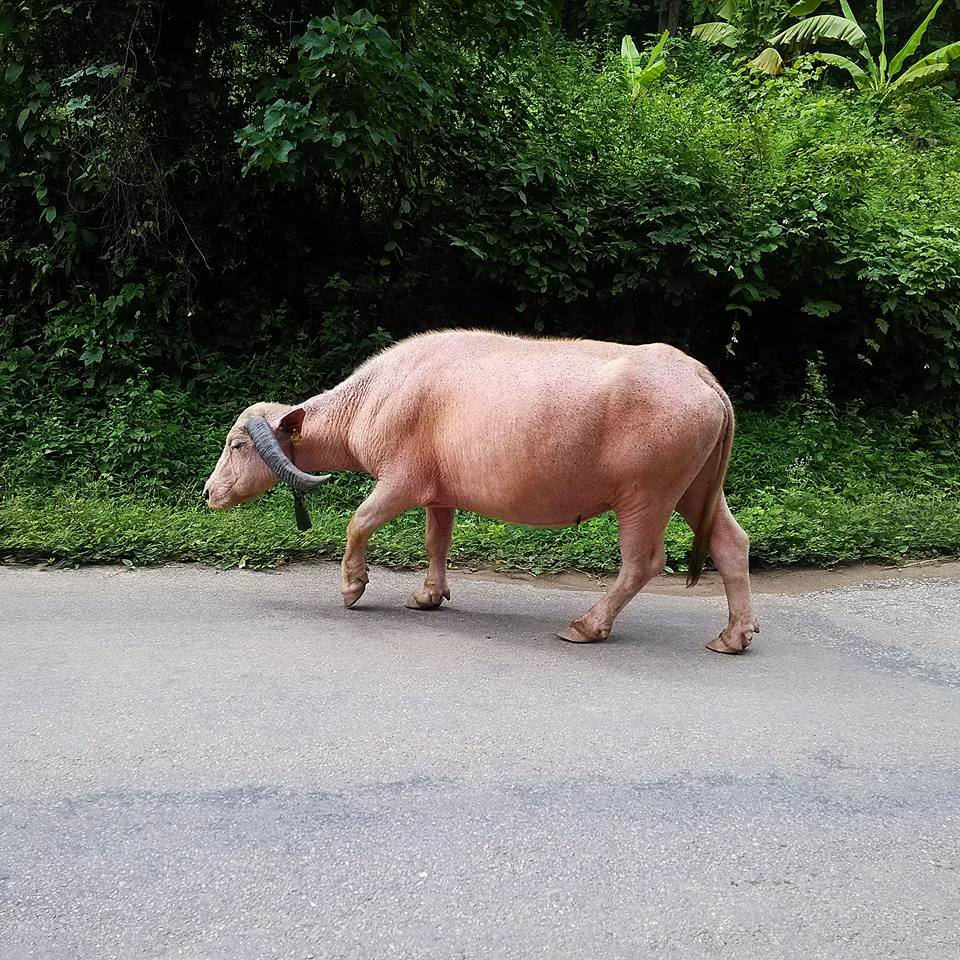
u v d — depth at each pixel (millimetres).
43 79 9234
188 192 9953
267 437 5828
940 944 2623
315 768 3572
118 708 4094
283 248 10523
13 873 2867
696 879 2910
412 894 2799
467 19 10102
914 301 10352
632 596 5336
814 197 10484
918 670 5078
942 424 10812
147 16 9242
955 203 12367
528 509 5395
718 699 4473
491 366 5473
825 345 11305
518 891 2824
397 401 5688
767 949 2582
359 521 5797
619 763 3695
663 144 11031
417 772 3559
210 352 9945
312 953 2529
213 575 6684
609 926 2668
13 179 9469
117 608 5715
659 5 21688
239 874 2883
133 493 8625
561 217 10203
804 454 9828
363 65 8320
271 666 4680
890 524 8289
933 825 3297
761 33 19125
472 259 9977
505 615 5949
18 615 5508
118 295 9609
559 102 11531
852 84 20125
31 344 9898
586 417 5094
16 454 8922
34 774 3484
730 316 11141
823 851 3098
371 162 8766
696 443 5082
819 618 6184
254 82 9539
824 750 3908
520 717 4121
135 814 3217
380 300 10453
